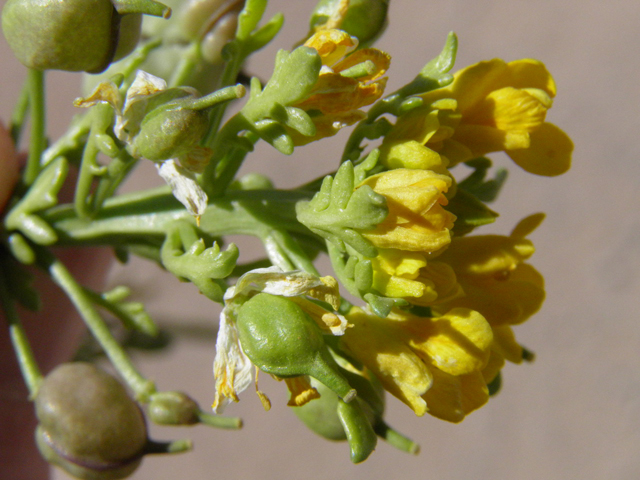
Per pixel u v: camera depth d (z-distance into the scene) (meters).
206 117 0.06
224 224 0.07
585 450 0.19
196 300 0.18
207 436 0.20
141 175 0.19
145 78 0.07
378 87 0.07
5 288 0.08
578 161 0.21
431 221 0.06
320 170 0.20
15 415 0.12
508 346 0.07
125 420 0.07
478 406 0.07
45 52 0.07
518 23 0.21
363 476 0.20
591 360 0.20
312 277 0.06
